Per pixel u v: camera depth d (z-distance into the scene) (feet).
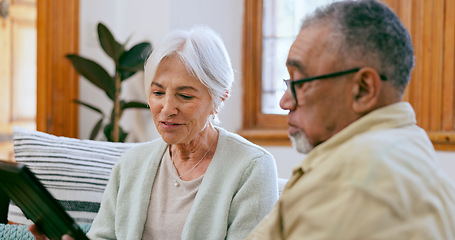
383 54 3.13
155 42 12.20
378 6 3.24
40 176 6.70
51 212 3.95
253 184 5.22
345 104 3.21
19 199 4.17
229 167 5.41
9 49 14.92
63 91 12.62
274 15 12.65
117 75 11.59
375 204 2.66
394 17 3.24
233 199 5.23
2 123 14.83
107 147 6.98
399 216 2.66
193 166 5.55
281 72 12.64
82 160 6.73
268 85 12.80
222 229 5.12
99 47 12.82
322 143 3.32
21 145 6.90
